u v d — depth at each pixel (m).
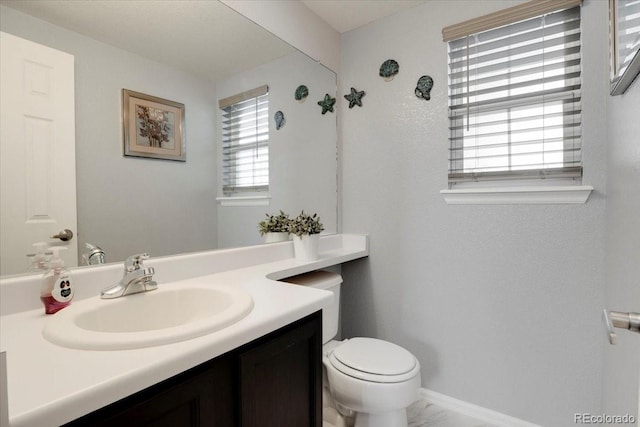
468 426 1.57
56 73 0.94
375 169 1.93
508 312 1.55
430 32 1.74
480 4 1.59
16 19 0.87
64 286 0.84
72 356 0.58
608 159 1.26
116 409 0.54
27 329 0.72
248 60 1.50
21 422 0.42
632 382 0.78
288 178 1.71
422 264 1.78
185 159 1.27
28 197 0.88
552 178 1.47
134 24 1.12
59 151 0.94
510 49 1.55
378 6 1.79
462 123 1.68
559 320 1.44
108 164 1.05
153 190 1.17
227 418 0.72
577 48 1.40
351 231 2.03
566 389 1.43
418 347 1.80
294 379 0.91
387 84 1.88
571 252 1.41
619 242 1.03
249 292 1.02
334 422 1.50
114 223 1.07
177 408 0.62
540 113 1.49
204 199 1.34
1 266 0.84
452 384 1.70
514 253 1.53
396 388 1.23
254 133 1.54
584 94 1.37
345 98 2.04
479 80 1.63
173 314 1.00
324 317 1.53
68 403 0.46
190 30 1.29
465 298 1.66
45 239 0.91
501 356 1.57
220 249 1.38
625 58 0.86
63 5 0.95
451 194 1.67
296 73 1.75
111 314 0.86
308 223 1.64
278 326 0.81
